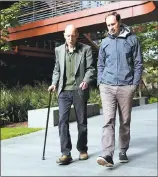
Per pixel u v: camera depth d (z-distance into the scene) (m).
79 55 4.66
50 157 5.13
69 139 4.69
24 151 5.59
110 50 4.36
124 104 4.38
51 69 26.70
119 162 4.66
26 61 25.44
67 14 18.77
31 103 10.95
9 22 13.51
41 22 19.84
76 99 4.67
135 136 6.64
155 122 8.71
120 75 4.32
